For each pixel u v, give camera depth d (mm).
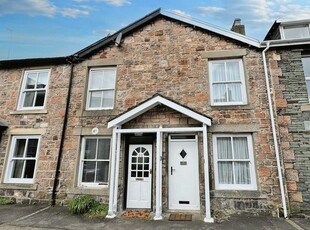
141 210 6379
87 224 5125
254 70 7020
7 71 8695
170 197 6402
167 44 7855
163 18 8211
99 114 7422
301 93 6578
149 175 6738
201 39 7680
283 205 5754
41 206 6691
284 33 7715
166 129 6141
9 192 7223
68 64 8320
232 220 5387
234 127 6516
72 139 7348
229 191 6074
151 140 6992
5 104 8219
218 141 6680
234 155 6484
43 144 7473
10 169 7547
